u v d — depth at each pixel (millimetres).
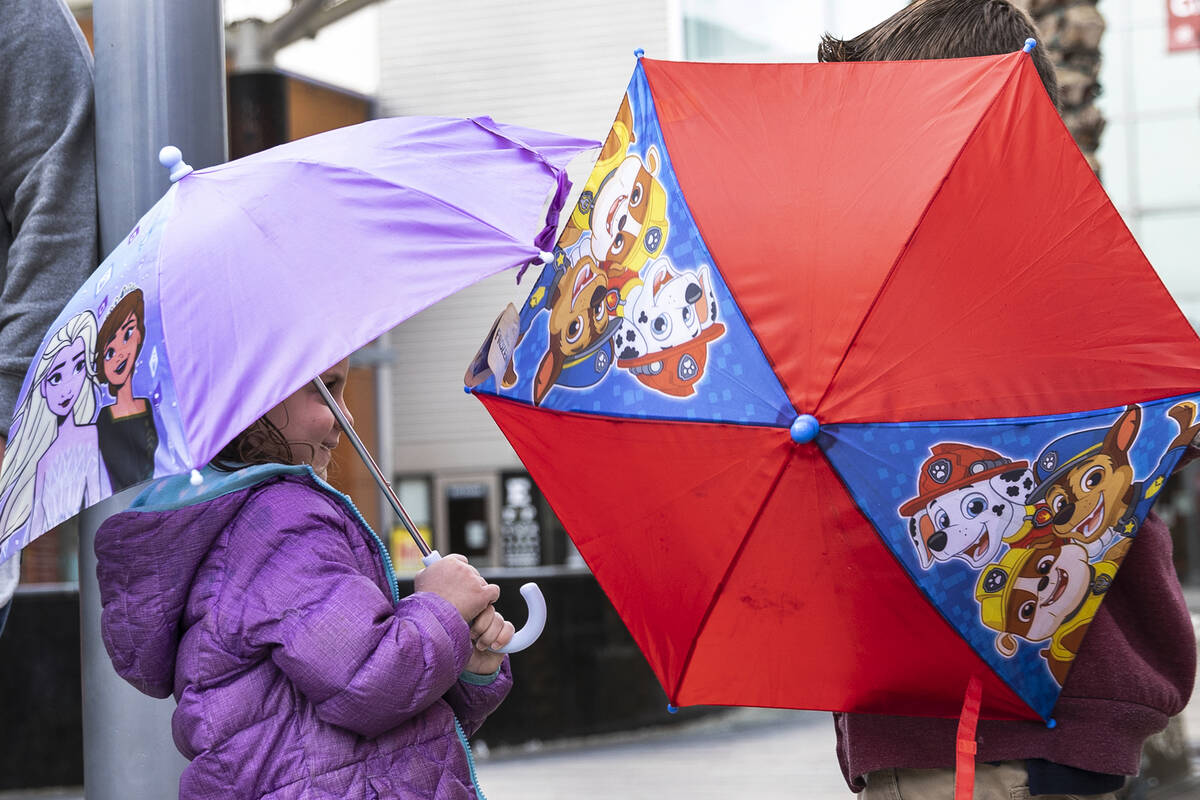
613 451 2287
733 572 2207
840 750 2607
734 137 2264
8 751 8375
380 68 22500
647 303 2277
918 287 2100
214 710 2092
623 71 21641
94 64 3084
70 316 2217
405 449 22953
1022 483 2121
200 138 3041
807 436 2064
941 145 2154
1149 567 2352
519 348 2469
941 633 2174
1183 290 23516
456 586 2297
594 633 10516
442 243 2178
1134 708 2297
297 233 2137
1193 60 23172
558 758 9562
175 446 1899
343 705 2066
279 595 2100
